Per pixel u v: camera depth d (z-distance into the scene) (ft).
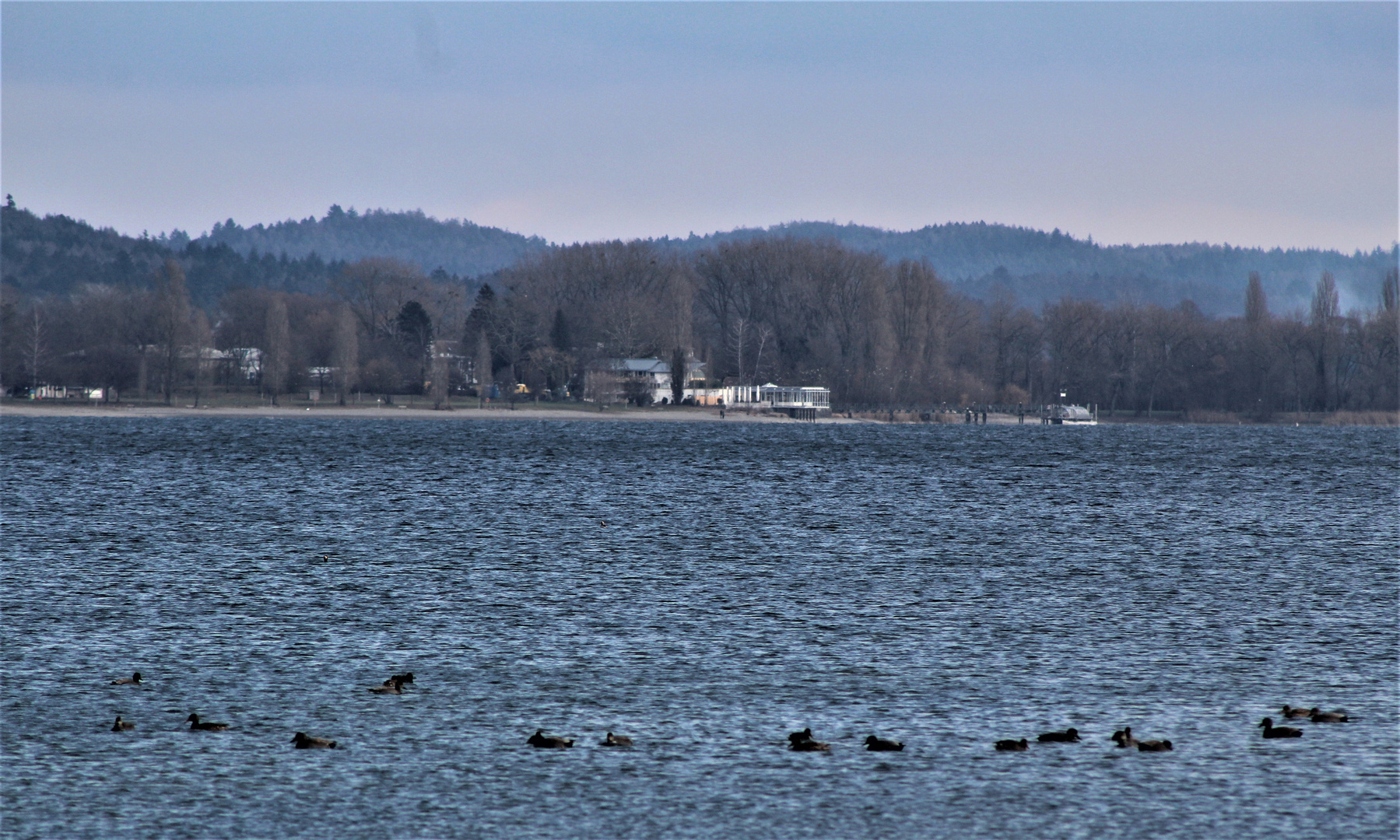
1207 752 250.16
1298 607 384.47
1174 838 213.25
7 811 219.61
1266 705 280.31
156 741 251.80
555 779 234.99
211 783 231.91
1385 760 246.27
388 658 314.76
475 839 211.41
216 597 386.73
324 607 373.40
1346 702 282.15
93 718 264.31
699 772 239.50
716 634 344.28
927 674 304.30
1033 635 344.90
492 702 278.26
